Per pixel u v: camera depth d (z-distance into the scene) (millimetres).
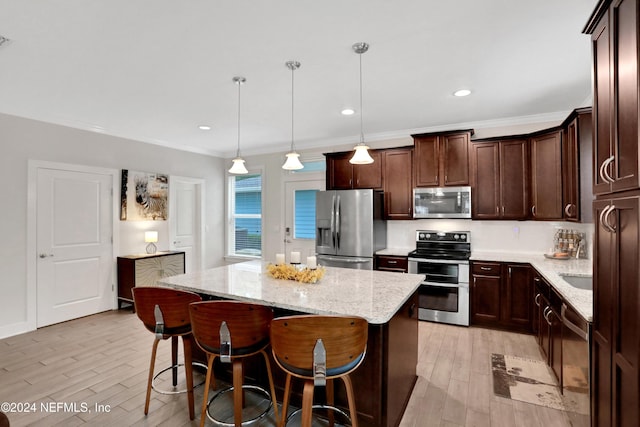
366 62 2482
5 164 3469
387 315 1683
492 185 3846
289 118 3932
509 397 2355
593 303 1533
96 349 3166
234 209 6254
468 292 3738
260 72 2652
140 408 2201
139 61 2453
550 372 2699
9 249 3506
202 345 1840
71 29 2021
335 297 2004
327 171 4805
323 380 1485
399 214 4355
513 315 3568
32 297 3684
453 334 3543
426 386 2504
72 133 4031
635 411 1134
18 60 2424
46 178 3805
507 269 3586
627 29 1177
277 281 2465
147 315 2088
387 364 1840
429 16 1906
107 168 4391
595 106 1496
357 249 4207
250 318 1748
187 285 2342
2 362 2889
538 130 3801
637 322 1114
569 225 3762
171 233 5238
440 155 4070
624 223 1216
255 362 2328
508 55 2385
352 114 3771
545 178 3475
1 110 3418
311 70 2617
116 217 4492
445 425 2051
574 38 2150
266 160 5781
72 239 4047
